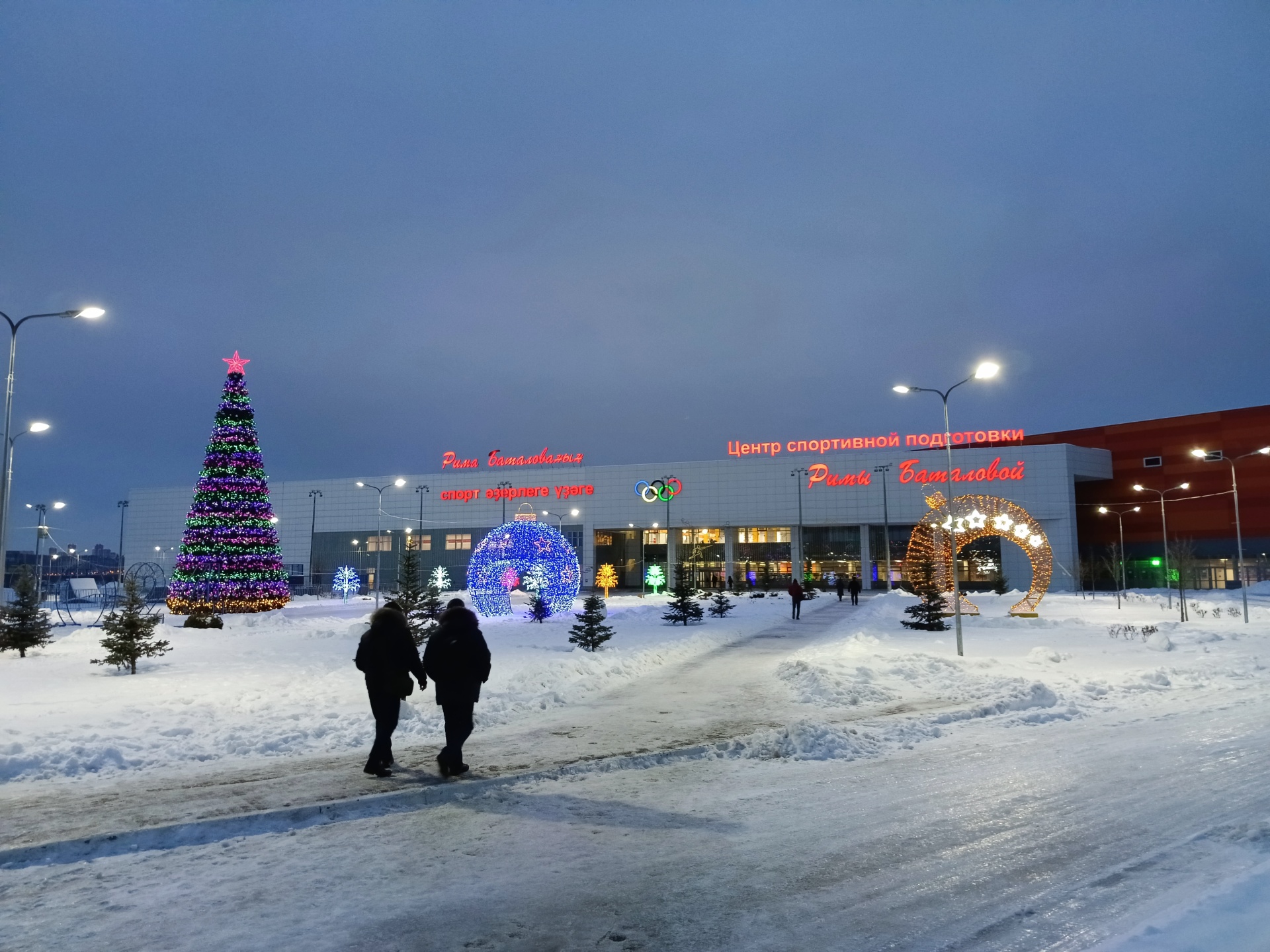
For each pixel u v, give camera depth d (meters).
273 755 9.34
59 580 63.03
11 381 23.53
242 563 36.03
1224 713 12.47
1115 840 6.44
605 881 5.60
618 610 41.38
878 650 20.12
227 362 37.72
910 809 7.34
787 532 89.69
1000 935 4.69
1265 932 4.19
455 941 4.68
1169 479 79.94
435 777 8.24
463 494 97.50
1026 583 79.88
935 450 85.00
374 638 8.59
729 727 11.07
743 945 4.61
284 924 4.89
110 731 10.23
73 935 4.73
